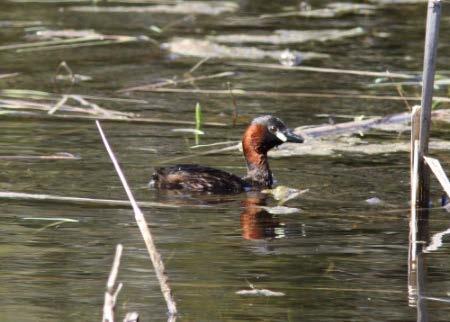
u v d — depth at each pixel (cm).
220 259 1135
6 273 1081
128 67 2181
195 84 2041
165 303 1005
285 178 1470
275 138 1471
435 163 1277
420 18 2662
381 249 1174
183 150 1598
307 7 2789
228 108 1867
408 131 1719
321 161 1555
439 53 2264
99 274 1083
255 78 2089
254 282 1063
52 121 1738
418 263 1129
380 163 1541
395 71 2108
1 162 1489
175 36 2439
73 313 973
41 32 2370
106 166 1489
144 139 1648
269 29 2525
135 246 1173
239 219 1286
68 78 2078
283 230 1241
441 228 1251
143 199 1359
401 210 1320
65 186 1391
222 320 959
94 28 2475
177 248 1169
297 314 977
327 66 2162
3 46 2186
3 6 2753
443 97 1902
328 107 1878
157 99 1931
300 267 1112
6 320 952
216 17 2670
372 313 983
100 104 1880
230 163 1552
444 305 1005
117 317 963
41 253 1145
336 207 1333
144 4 2828
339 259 1139
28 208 1304
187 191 1405
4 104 1806
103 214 1289
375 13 2719
